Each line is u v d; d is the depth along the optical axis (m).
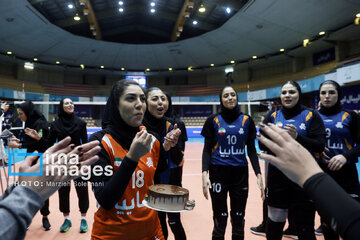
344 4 13.05
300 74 20.73
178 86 28.25
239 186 2.22
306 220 1.90
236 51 21.34
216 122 2.38
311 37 17.22
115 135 1.15
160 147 1.42
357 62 14.51
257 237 2.71
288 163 0.54
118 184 0.89
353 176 2.21
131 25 22.52
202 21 18.77
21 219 0.44
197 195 4.24
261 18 15.50
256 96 21.78
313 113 2.15
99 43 20.75
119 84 1.16
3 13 14.67
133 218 1.13
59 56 22.11
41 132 2.84
